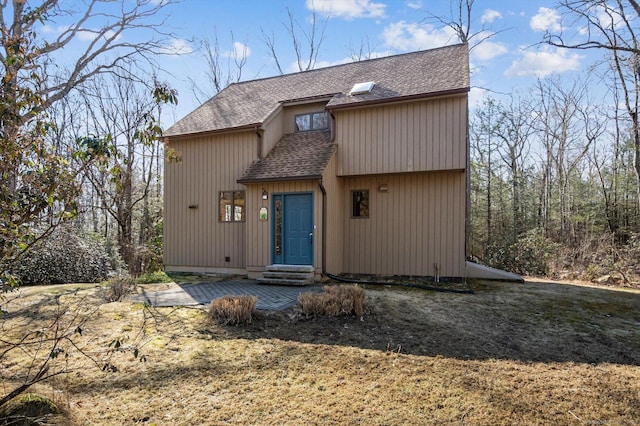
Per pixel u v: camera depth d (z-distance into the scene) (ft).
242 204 38.60
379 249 35.86
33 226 9.70
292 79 46.93
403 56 43.14
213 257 39.96
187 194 41.45
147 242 53.01
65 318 19.71
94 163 10.02
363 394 12.67
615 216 58.39
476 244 63.05
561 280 38.19
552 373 14.66
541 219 62.54
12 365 14.24
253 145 37.93
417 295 27.02
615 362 15.94
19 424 9.55
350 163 35.12
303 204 34.14
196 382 13.37
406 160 33.01
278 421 11.02
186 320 19.92
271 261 34.76
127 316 20.42
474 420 11.25
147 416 11.17
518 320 21.42
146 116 11.27
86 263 33.73
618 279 35.96
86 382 13.21
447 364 15.21
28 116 8.91
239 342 17.06
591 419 11.46
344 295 20.97
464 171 32.91
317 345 16.87
